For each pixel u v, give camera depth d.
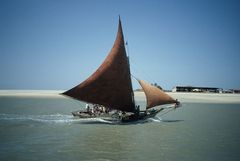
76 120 39.12
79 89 36.34
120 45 37.91
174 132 30.66
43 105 67.12
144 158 20.48
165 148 23.36
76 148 23.12
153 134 29.50
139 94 120.12
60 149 22.73
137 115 38.12
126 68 38.16
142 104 75.62
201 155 21.39
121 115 37.56
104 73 37.12
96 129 32.38
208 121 39.84
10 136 27.67
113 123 36.78
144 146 24.00
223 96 110.44
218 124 36.81
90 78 36.69
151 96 38.28
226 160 20.28
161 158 20.55
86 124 36.00
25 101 81.94
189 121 39.84
